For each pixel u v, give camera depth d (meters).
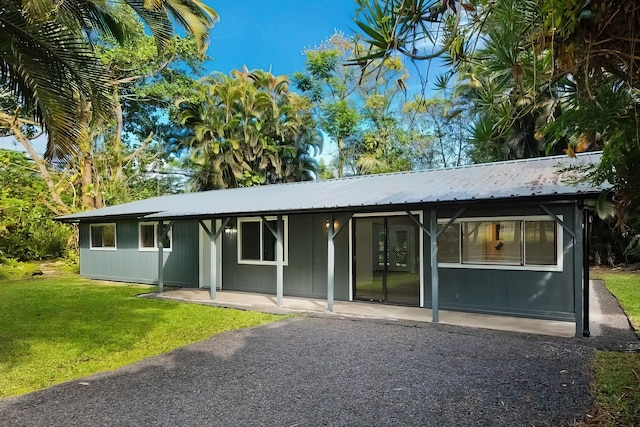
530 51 1.88
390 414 3.58
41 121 5.38
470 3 1.79
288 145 25.50
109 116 6.09
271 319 7.77
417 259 8.88
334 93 24.80
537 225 7.51
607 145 2.20
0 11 4.89
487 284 7.96
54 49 5.20
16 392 4.37
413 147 24.42
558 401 3.76
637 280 12.84
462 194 6.99
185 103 25.16
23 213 17.28
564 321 7.20
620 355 5.13
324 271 10.10
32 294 11.16
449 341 5.93
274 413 3.65
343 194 9.30
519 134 14.95
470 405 3.73
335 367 4.88
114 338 6.50
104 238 15.03
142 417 3.60
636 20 1.51
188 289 12.25
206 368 4.91
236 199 11.80
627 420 3.33
